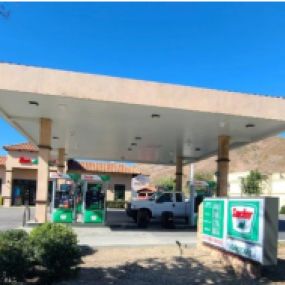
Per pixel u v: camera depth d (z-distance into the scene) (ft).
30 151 149.59
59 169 111.04
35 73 51.49
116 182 160.04
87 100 53.47
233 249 38.29
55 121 71.56
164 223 71.36
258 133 73.67
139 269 36.99
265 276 35.63
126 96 53.83
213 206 43.60
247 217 36.52
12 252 27.63
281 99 59.82
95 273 34.91
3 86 50.57
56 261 30.60
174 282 33.09
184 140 86.99
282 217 132.26
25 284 29.50
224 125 66.69
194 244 49.11
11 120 72.23
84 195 72.08
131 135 84.12
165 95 55.11
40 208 63.46
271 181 186.80
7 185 147.23
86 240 50.96
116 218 90.53
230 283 33.27
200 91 56.39
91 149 112.68
